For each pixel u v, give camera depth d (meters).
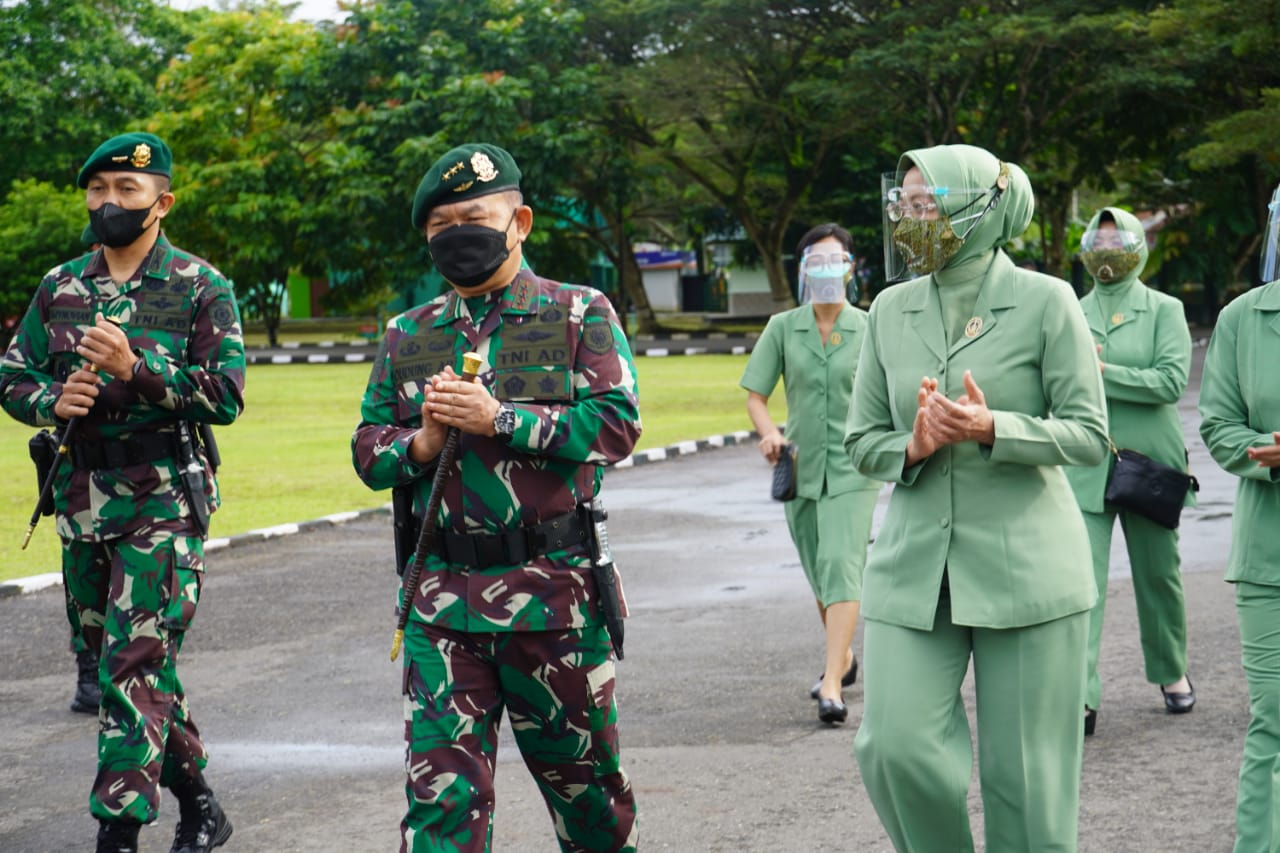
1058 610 3.86
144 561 4.68
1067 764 3.91
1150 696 6.61
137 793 4.52
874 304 4.16
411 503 3.86
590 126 40.66
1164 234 46.62
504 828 5.07
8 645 8.11
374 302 52.41
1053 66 36.59
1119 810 5.07
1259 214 40.88
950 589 3.85
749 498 13.27
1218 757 5.65
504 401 3.77
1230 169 40.41
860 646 7.74
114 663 4.62
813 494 6.43
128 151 4.76
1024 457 3.77
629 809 3.94
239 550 11.07
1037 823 3.87
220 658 7.76
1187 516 11.20
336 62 39.31
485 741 3.75
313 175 39.09
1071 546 3.92
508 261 3.84
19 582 9.41
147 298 4.82
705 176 45.91
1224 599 8.41
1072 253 50.50
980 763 3.94
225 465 16.08
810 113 41.59
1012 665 3.86
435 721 3.71
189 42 47.84
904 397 3.99
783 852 4.74
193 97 41.50
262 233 39.56
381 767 5.84
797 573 9.77
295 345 44.56
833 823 5.00
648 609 8.77
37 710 6.85
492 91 36.91
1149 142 41.94
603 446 3.73
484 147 3.80
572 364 3.81
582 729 3.80
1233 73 35.09
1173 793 5.23
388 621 8.60
